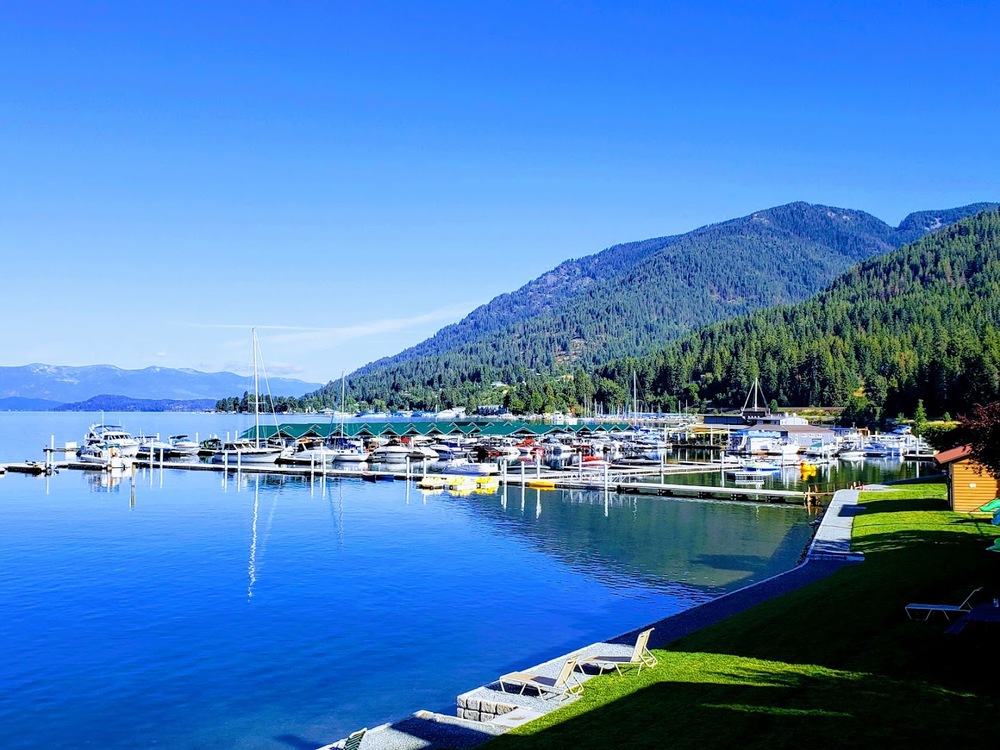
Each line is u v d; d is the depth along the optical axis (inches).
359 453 5649.6
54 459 6117.1
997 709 768.3
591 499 3511.3
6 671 1267.2
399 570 2011.6
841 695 828.6
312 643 1412.4
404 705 1139.3
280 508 3228.3
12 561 2118.6
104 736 1044.5
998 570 1418.6
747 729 753.0
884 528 2043.6
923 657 943.0
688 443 7027.6
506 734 797.9
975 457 1713.8
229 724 1077.8
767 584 1476.4
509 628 1507.1
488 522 2834.6
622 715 817.5
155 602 1685.5
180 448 6161.4
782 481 4453.7
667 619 1248.2
